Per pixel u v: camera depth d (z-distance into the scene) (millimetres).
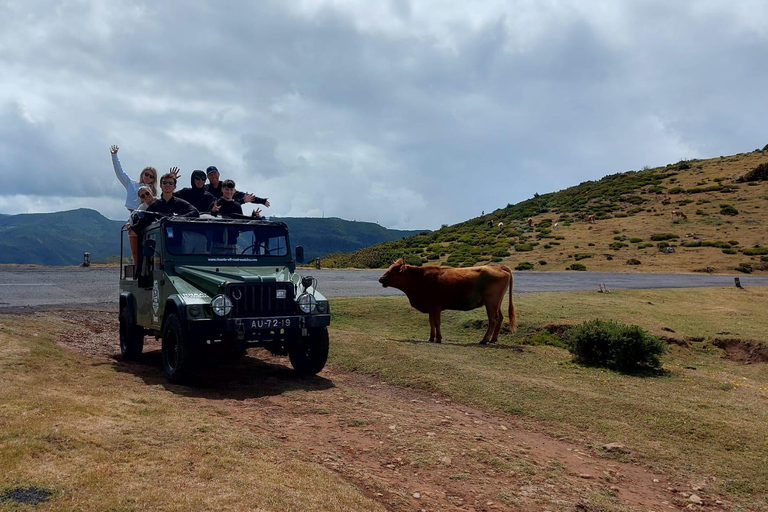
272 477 4672
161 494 4016
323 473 5078
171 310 8453
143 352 10945
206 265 8859
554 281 29641
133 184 10570
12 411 5336
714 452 6805
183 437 5336
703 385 9945
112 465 4430
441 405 8203
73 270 28234
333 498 4484
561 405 8195
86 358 9250
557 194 89062
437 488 5359
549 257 46000
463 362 10477
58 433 4879
